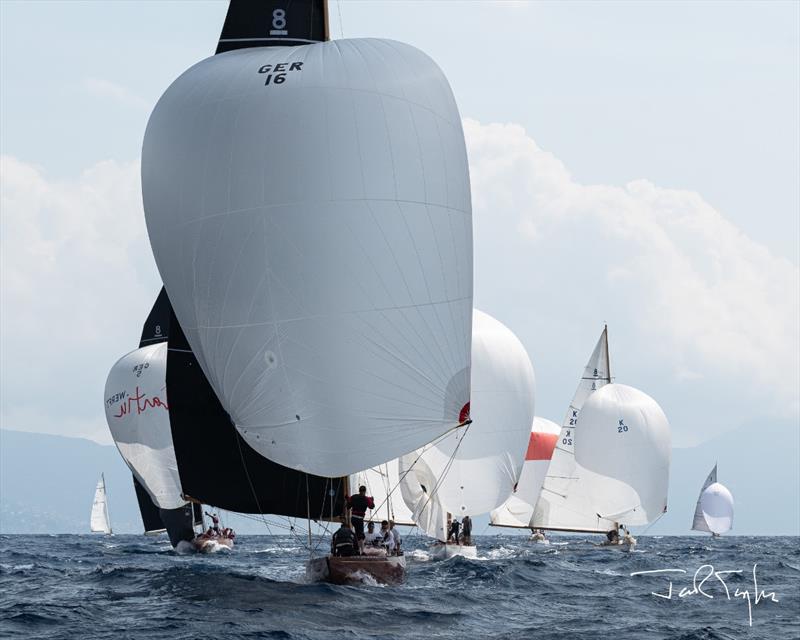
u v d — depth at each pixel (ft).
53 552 643.04
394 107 309.01
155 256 331.98
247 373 310.24
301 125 305.73
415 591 329.11
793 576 448.24
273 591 315.17
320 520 339.57
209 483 354.54
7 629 253.85
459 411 313.32
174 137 322.14
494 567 443.73
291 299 302.45
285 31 362.33
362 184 302.86
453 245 313.12
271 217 304.50
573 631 266.98
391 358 302.66
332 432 303.68
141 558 540.52
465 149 322.34
